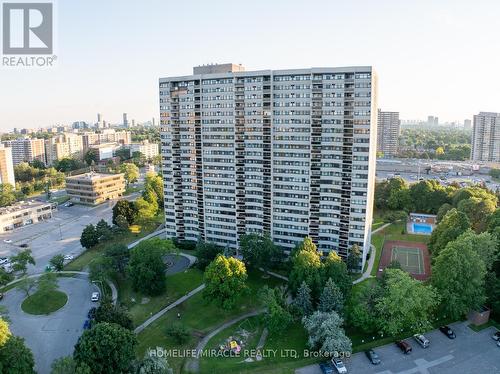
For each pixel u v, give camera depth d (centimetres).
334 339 9644
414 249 17700
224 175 17075
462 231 14138
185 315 12581
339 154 15075
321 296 11381
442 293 11094
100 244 19200
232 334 11425
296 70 15025
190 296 13812
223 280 12300
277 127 15712
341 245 15800
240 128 16325
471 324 11356
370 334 10962
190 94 17025
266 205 16612
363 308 10725
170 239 17712
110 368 8600
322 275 12662
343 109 14688
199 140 17275
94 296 13650
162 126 18100
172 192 18600
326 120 14975
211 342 11062
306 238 14538
